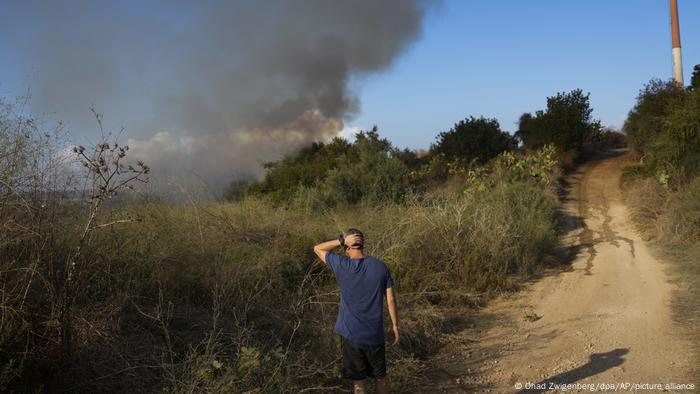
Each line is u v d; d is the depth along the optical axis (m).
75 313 5.21
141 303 6.05
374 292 4.92
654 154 21.56
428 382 6.19
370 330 4.86
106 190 5.43
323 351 6.14
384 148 20.23
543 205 18.86
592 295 10.48
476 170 24.58
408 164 29.75
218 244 7.87
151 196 8.47
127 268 6.21
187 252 7.20
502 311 9.49
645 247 15.42
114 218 6.66
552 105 35.53
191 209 9.12
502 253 11.73
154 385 4.99
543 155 26.81
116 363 5.05
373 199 17.05
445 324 8.40
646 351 7.00
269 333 6.28
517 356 7.04
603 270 12.83
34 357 4.64
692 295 9.88
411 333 7.36
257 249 8.45
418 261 10.13
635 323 8.40
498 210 13.78
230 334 5.93
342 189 17.33
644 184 21.58
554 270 13.06
